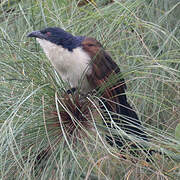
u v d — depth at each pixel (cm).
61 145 287
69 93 312
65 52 356
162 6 426
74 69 358
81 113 293
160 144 288
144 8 421
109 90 324
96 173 316
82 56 354
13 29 430
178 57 384
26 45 397
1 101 305
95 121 300
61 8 415
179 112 371
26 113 297
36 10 429
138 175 306
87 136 299
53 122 298
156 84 378
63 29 377
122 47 405
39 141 294
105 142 291
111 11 398
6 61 320
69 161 295
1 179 274
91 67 354
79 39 364
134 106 365
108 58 361
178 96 375
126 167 310
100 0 446
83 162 298
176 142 282
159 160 304
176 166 291
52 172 289
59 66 362
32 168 293
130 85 382
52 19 397
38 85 299
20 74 311
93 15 395
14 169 292
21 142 289
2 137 274
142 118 378
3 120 297
